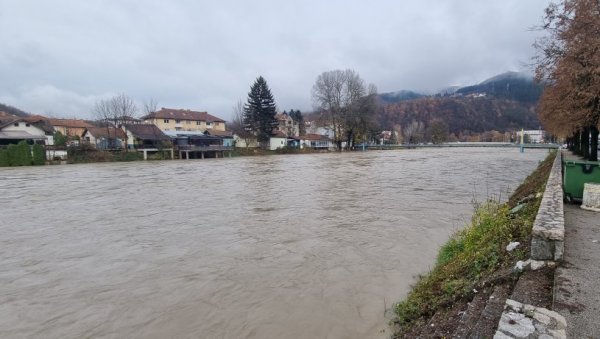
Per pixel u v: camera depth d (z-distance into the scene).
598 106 17.12
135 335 6.01
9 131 58.88
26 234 12.28
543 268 4.65
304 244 10.52
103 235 11.99
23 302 7.27
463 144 95.75
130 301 7.20
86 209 16.47
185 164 46.22
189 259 9.52
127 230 12.59
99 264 9.30
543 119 33.00
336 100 83.62
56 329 6.27
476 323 3.74
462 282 5.43
